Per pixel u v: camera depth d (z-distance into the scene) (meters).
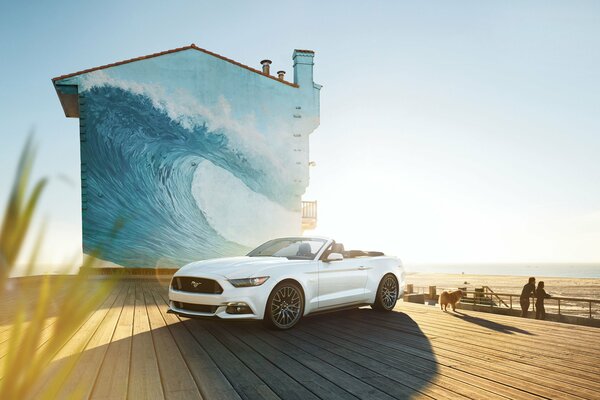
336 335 5.03
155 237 15.45
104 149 15.27
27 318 0.74
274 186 17.22
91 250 0.56
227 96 16.95
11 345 0.56
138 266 15.12
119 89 15.61
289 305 5.31
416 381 3.30
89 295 0.56
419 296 16.27
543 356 4.11
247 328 5.34
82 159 15.06
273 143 17.41
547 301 33.12
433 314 6.88
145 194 15.51
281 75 19.19
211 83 16.80
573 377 3.44
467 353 4.21
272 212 17.06
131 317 6.04
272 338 4.79
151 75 16.08
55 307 0.54
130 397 2.87
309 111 18.00
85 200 14.93
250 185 16.88
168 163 15.91
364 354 4.11
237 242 16.44
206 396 2.91
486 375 3.47
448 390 3.10
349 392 3.03
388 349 4.34
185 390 3.02
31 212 0.45
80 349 0.70
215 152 16.56
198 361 3.78
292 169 17.55
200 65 16.73
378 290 6.75
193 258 15.83
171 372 3.44
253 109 17.27
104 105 15.40
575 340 4.86
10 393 0.56
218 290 4.93
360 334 5.11
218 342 4.54
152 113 15.92
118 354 3.97
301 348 4.33
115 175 15.28
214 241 16.14
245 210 16.70
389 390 3.08
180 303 5.31
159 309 6.84
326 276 5.82
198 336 4.82
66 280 0.54
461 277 90.31
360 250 7.06
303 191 17.59
